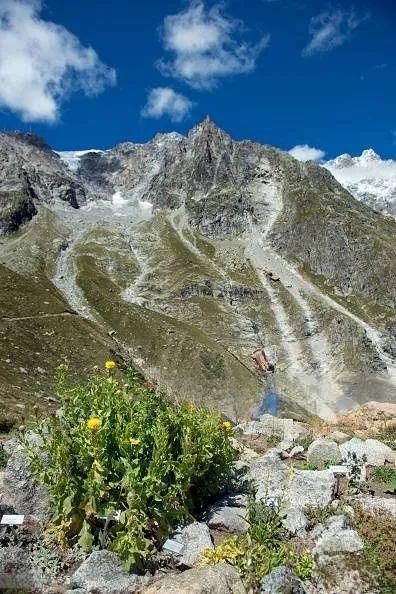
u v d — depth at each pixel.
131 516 8.53
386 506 10.39
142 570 8.44
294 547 9.09
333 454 13.65
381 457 14.04
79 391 10.38
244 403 156.62
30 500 9.79
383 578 8.22
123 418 9.82
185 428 10.07
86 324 164.75
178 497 9.75
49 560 8.61
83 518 9.01
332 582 8.23
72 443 9.21
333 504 10.55
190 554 8.70
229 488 11.22
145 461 9.20
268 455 13.20
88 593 7.89
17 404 49.06
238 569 8.21
